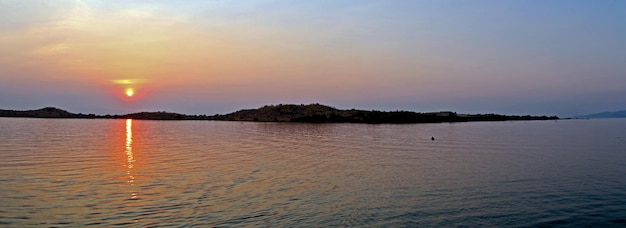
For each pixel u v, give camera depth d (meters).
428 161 40.25
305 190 26.27
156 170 33.31
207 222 19.45
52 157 40.88
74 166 34.91
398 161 40.12
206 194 24.81
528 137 77.94
